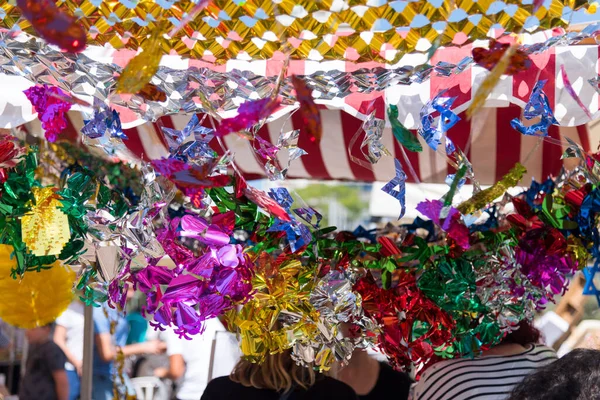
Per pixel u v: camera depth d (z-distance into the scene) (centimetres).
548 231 154
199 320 131
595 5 114
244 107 94
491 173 209
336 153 207
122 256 135
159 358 376
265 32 122
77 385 355
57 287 177
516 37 115
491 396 151
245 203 144
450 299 150
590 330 304
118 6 116
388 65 129
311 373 181
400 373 269
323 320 144
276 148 133
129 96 128
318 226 148
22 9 80
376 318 153
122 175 205
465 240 120
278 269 144
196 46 126
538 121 147
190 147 129
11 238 138
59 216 136
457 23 118
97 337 353
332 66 133
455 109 139
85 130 125
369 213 376
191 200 133
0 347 382
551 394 84
